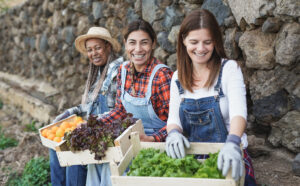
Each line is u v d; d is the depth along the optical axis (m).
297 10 2.27
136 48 2.34
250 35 2.63
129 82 2.48
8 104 7.40
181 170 1.64
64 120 2.90
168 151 1.78
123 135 1.98
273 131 2.66
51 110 5.50
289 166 2.50
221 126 1.89
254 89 2.68
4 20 8.70
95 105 2.98
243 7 2.63
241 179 1.65
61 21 5.84
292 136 2.49
